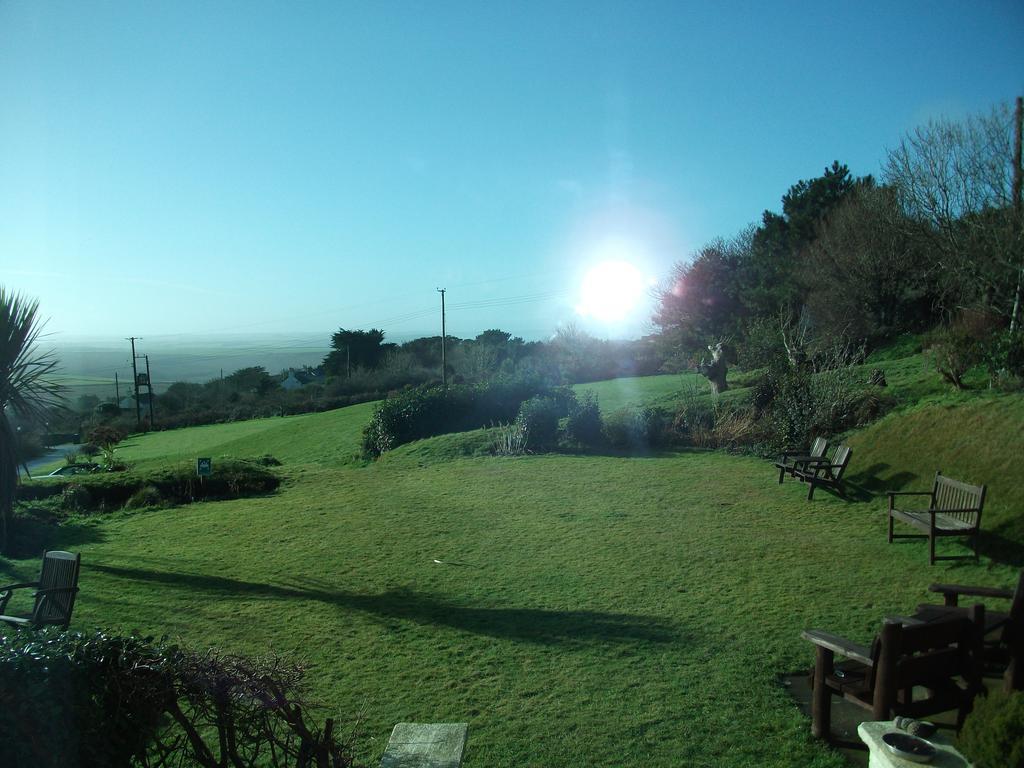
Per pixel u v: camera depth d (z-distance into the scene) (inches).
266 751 179.6
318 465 892.0
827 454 625.9
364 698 225.6
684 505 508.1
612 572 358.6
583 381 1547.7
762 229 1663.4
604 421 814.5
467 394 956.0
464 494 589.6
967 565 342.3
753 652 251.4
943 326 912.3
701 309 1393.9
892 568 348.8
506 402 965.2
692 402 824.9
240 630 292.2
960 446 466.0
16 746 114.7
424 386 1035.3
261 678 131.2
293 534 484.1
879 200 1160.2
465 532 459.5
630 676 235.6
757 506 496.7
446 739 159.0
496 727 204.1
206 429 1953.7
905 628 169.8
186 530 522.0
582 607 307.9
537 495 566.6
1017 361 585.9
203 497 671.8
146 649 129.6
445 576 366.0
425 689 231.3
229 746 131.0
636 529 444.8
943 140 941.8
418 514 522.9
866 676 184.5
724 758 183.3
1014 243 807.1
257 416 2207.2
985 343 634.2
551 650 260.8
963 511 346.9
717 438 753.0
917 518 369.1
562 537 433.7
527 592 333.1
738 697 217.6
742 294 1341.0
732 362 1197.1
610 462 701.3
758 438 734.5
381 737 198.8
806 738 192.5
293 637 283.0
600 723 203.9
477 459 757.9
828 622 278.7
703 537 419.5
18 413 463.8
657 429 791.1
